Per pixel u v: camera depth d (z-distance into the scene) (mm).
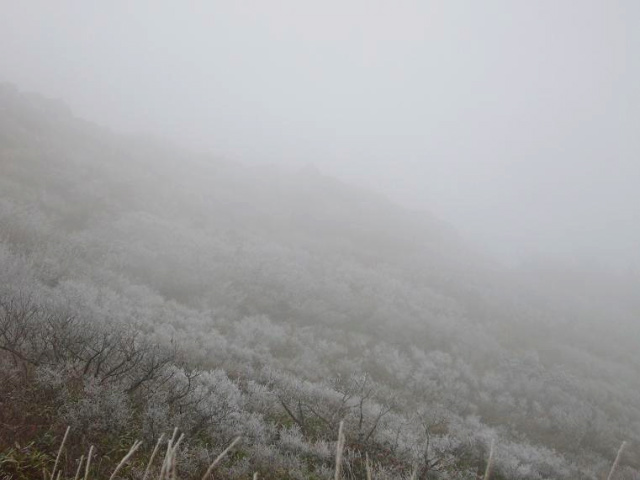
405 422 7422
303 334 11852
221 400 5562
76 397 4164
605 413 12852
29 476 2943
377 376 10922
